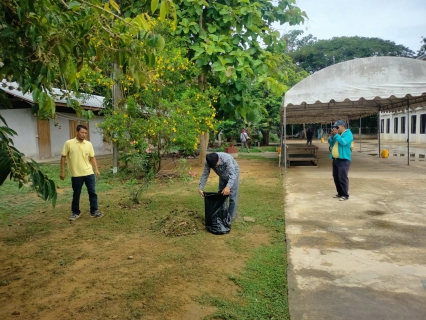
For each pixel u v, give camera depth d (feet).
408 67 35.81
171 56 30.32
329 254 14.02
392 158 54.60
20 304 10.52
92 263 13.55
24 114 49.24
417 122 103.71
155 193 26.96
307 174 37.55
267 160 54.70
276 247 14.94
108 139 35.32
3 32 8.32
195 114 32.30
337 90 36.83
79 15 9.80
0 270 13.08
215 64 27.27
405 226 17.54
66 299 10.75
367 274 12.10
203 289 11.22
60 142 55.67
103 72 32.35
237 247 15.02
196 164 46.93
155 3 8.20
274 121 83.25
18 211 21.76
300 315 9.57
